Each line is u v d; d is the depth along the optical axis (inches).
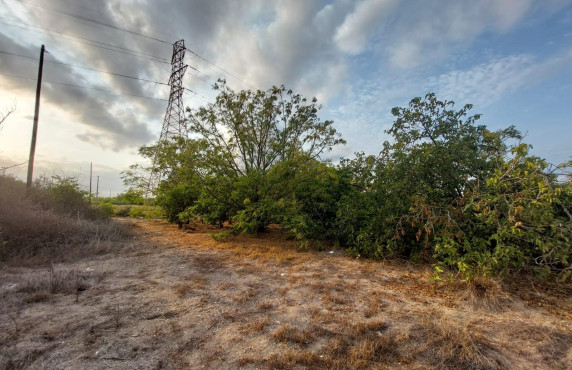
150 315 137.6
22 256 222.1
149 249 276.1
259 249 279.4
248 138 371.6
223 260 241.0
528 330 127.3
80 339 114.4
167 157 364.8
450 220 207.3
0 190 315.0
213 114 365.7
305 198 336.5
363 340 120.1
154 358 105.4
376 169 299.0
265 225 370.3
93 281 183.8
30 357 101.1
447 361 106.4
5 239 235.6
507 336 124.6
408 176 256.5
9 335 114.4
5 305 140.3
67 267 211.0
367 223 265.6
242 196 333.4
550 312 149.9
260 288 178.4
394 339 120.7
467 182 243.6
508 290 177.9
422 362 106.4
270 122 381.1
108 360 102.7
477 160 241.8
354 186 337.7
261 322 131.8
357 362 104.5
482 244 199.8
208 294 166.9
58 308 141.1
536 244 187.6
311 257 254.8
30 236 249.0
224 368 101.4
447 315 144.1
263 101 374.9
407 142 281.7
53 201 383.2
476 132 266.5
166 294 164.4
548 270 182.1
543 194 176.2
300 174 321.4
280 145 363.3
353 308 151.4
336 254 268.7
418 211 231.1
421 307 154.0
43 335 115.3
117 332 121.0
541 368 104.0
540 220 184.7
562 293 174.1
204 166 325.1
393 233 251.0
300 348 113.8
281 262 238.4
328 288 179.9
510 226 188.1
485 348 114.3
